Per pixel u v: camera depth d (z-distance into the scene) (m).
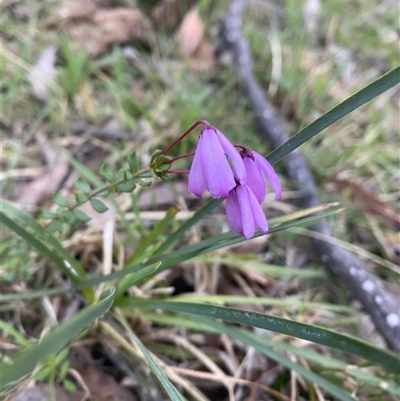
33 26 0.16
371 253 0.14
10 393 0.09
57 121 0.15
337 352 0.11
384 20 0.23
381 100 0.19
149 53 0.18
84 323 0.07
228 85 0.17
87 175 0.12
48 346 0.07
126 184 0.08
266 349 0.09
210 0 0.20
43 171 0.14
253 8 0.21
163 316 0.10
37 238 0.10
